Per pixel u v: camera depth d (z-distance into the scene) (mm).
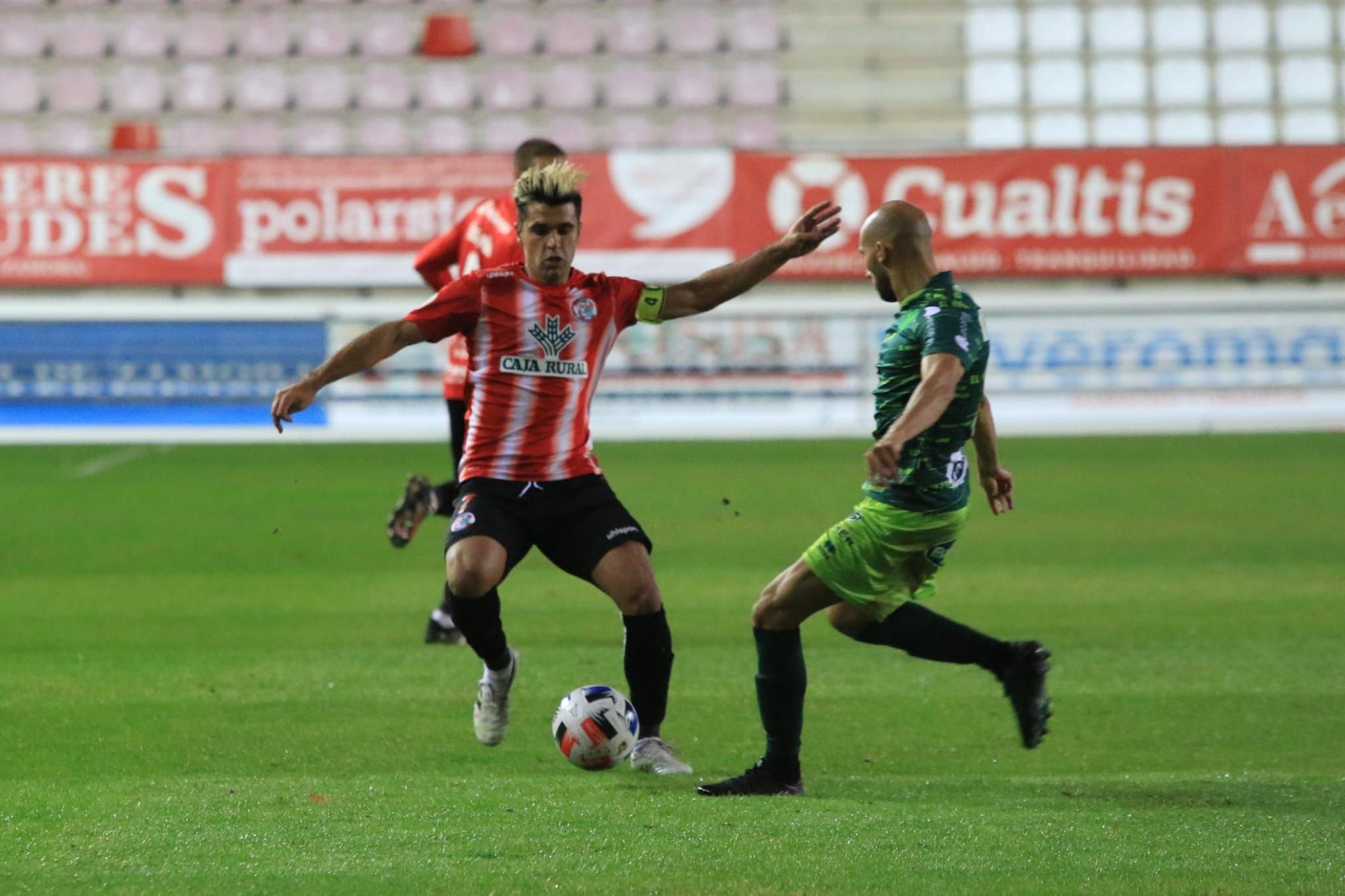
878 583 17719
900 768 19609
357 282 66062
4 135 77062
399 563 37375
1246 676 25219
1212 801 17312
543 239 18469
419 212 65875
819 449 59094
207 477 52844
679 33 79938
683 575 35625
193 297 68875
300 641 28484
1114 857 14602
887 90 79000
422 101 78375
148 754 19984
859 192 65875
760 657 17969
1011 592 33250
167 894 13375
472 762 19609
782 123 78188
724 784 17781
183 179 65750
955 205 65938
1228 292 68500
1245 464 54000
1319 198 66062
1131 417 64688
